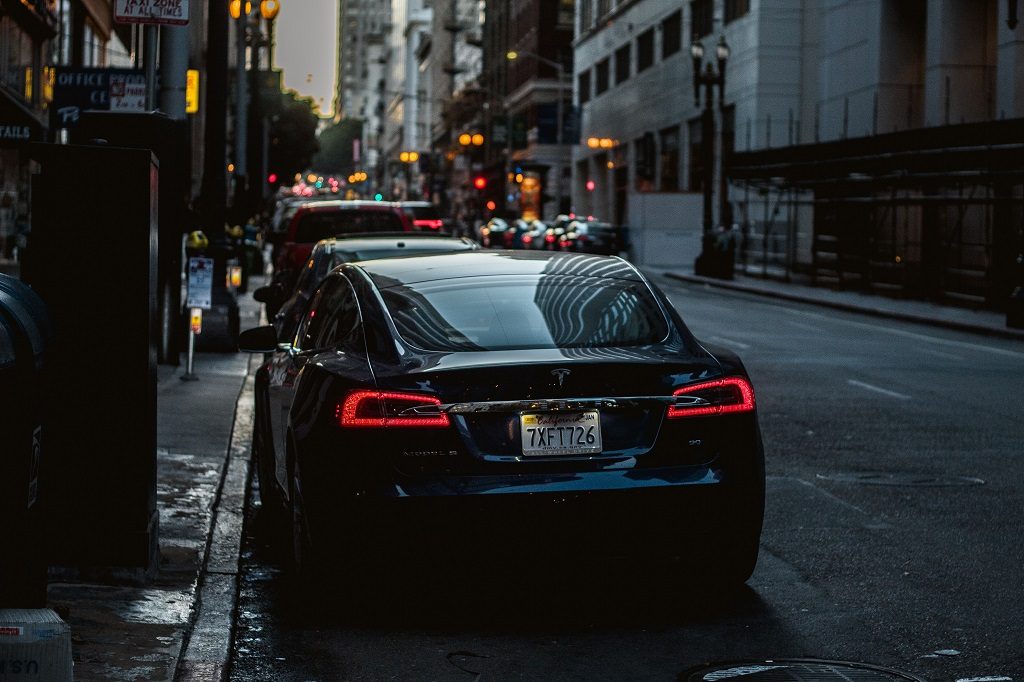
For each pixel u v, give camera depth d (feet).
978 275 135.95
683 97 255.09
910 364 76.23
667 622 25.27
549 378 24.03
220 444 43.34
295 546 26.55
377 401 23.99
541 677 21.99
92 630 23.07
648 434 24.53
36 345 17.10
